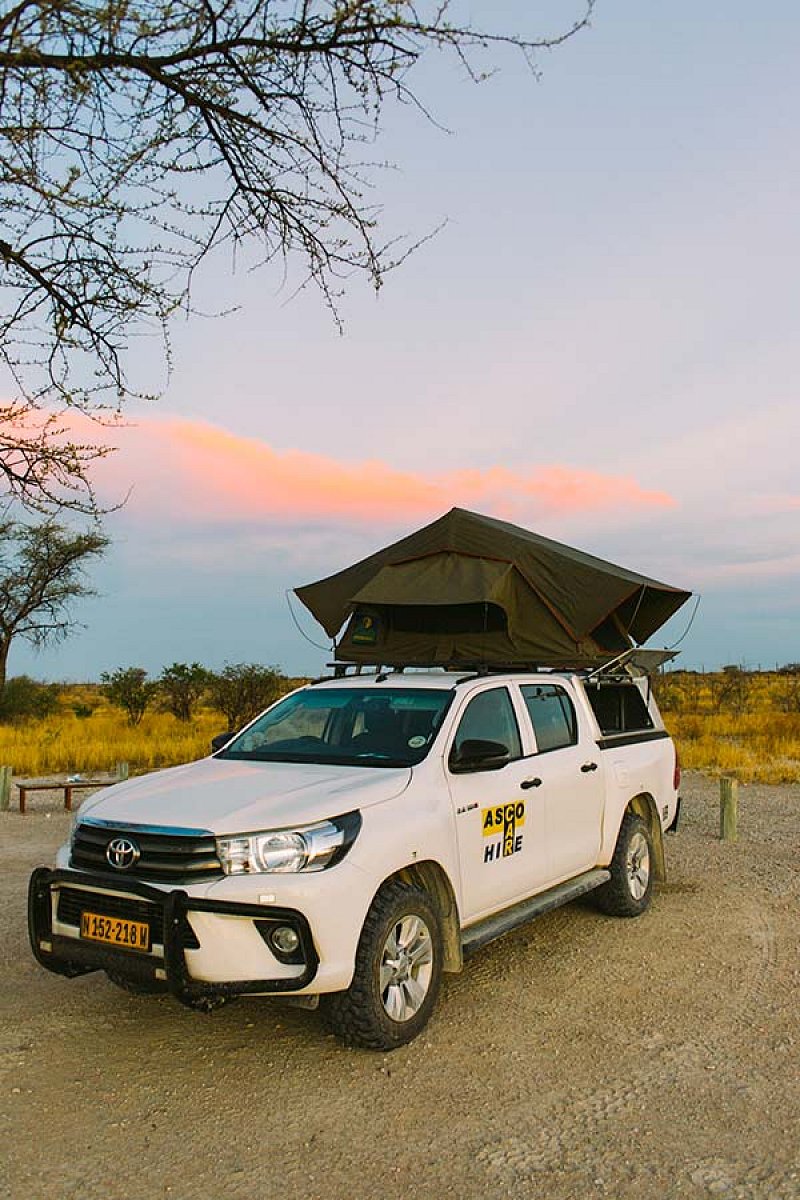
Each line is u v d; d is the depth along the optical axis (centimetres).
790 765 1908
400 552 799
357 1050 488
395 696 624
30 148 339
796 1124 408
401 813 506
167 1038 507
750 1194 353
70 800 1482
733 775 1775
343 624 820
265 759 598
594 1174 368
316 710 642
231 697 2855
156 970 452
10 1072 466
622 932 704
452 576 742
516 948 665
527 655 739
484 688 634
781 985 586
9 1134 404
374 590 747
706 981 594
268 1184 363
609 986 586
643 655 771
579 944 673
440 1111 421
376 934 472
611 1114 418
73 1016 541
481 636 756
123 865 474
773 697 3819
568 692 720
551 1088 444
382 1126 408
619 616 838
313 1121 413
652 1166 374
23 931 720
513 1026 520
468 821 553
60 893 491
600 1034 509
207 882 454
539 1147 390
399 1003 487
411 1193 356
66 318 406
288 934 448
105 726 2780
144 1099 436
